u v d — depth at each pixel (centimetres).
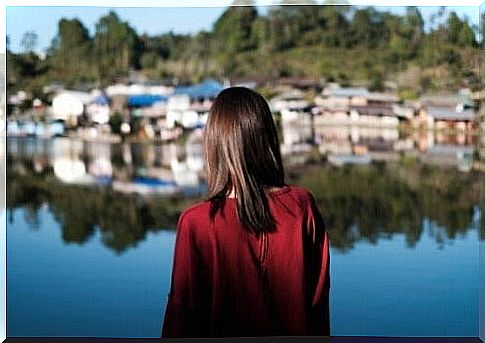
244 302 202
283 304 203
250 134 202
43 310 509
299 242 203
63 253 520
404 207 531
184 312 204
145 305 514
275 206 203
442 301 515
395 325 511
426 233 526
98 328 509
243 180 201
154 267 522
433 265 519
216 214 203
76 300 512
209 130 204
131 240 528
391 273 523
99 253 522
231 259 202
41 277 512
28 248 518
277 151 206
